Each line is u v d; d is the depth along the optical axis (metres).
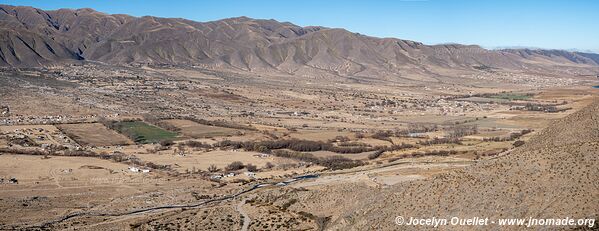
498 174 113.19
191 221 147.25
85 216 156.50
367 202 133.12
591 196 96.75
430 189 119.31
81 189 190.88
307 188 179.62
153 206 167.50
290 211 151.88
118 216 156.38
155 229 140.38
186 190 190.50
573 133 143.88
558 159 109.94
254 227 138.75
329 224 132.12
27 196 179.62
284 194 170.25
